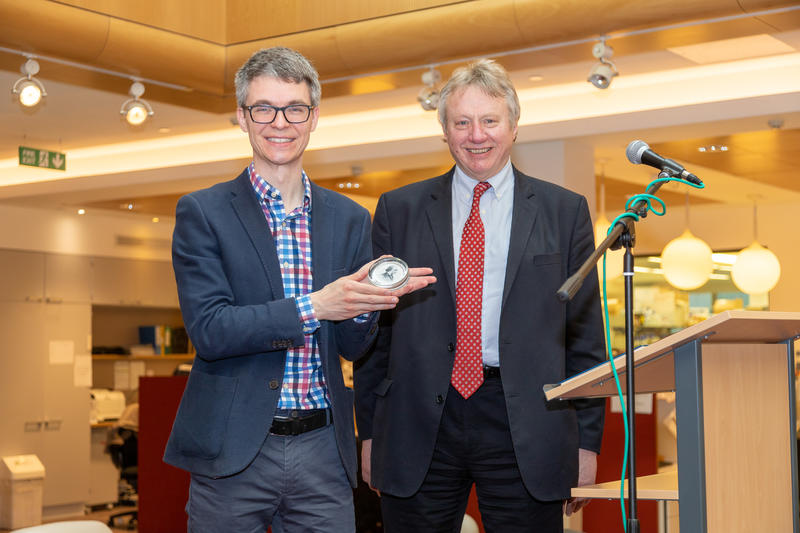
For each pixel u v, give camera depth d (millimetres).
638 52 5277
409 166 8016
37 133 7980
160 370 11961
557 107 7062
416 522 2662
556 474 2553
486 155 2609
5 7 4785
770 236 11117
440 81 5699
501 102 2584
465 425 2594
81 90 6434
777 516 2244
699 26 4770
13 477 9195
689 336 1918
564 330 2631
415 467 2619
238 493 2207
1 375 9688
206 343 2154
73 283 10367
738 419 2133
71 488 10203
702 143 7312
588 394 2260
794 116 6297
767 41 5688
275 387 2207
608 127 6762
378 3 5242
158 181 8531
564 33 4910
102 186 8805
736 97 6438
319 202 2365
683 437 1981
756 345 2229
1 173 9680
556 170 7047
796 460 2330
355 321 2346
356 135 7836
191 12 5566
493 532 2615
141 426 7297
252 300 2244
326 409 2301
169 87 5898
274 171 2283
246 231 2264
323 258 2312
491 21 4969
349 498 2344
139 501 7238
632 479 1986
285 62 2238
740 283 9195
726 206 11359
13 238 9852
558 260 2633
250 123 2250
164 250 11352
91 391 10773
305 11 5449
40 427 9961
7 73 5965
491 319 2605
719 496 2041
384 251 2822
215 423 2188
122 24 5246
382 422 2719
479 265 2645
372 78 5645
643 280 12023
